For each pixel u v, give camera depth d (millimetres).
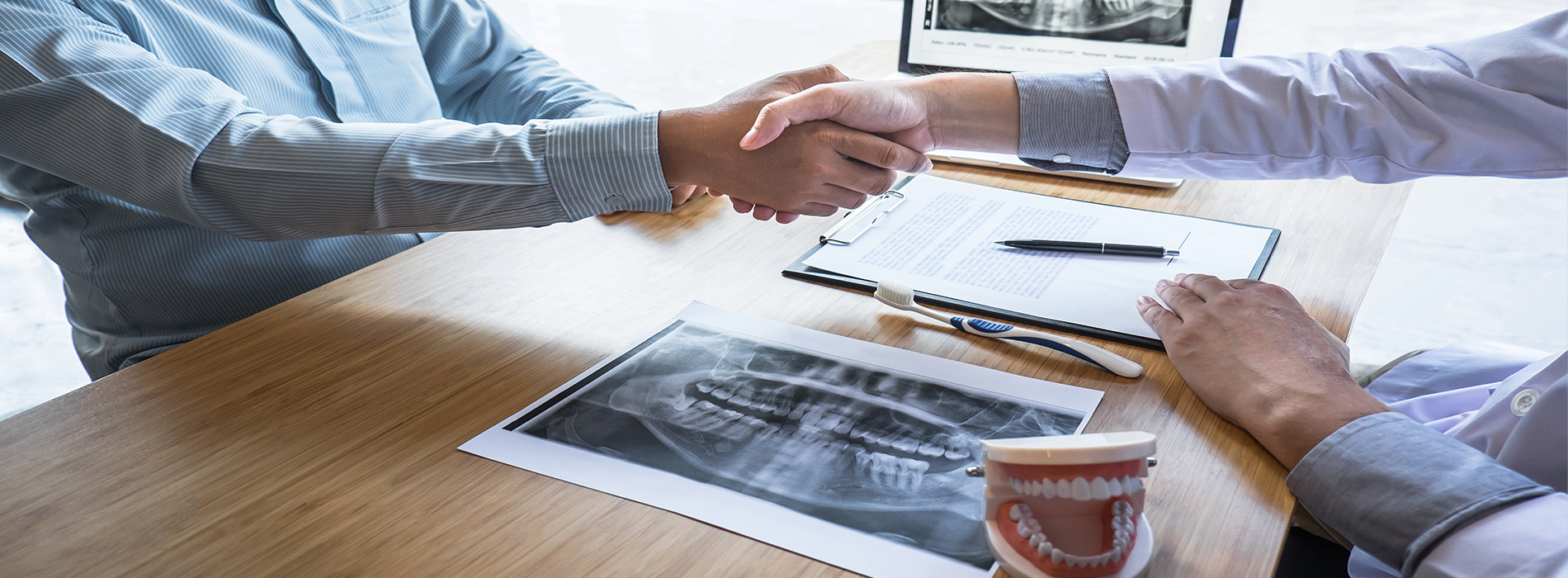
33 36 694
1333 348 545
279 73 917
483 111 1161
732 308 668
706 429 521
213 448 512
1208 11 1032
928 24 1167
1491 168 669
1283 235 771
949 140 778
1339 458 458
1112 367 571
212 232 846
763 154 682
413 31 1097
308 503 464
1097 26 1084
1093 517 401
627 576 411
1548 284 1711
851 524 441
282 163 676
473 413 541
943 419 526
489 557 425
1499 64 646
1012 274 705
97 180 708
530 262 748
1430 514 430
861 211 826
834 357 598
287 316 665
